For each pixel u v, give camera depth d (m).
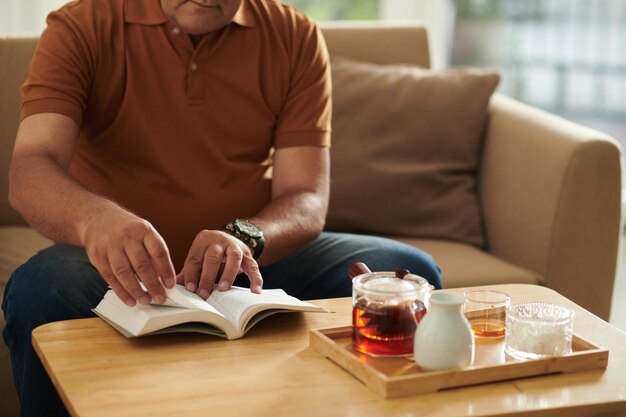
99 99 2.12
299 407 1.31
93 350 1.50
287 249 2.03
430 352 1.38
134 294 1.57
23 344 1.82
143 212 2.13
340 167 2.64
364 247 2.12
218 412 1.29
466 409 1.31
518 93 4.05
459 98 2.70
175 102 2.13
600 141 2.41
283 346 1.54
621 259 3.93
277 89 2.23
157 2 2.13
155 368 1.44
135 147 2.13
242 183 2.20
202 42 2.13
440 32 3.91
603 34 4.02
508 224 2.59
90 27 2.09
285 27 2.25
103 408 1.30
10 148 2.61
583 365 1.46
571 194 2.42
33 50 2.65
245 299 1.62
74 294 1.80
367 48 2.90
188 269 1.71
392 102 2.69
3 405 2.05
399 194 2.63
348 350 1.49
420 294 1.47
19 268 1.89
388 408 1.31
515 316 1.49
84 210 1.72
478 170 2.77
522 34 4.00
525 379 1.42
